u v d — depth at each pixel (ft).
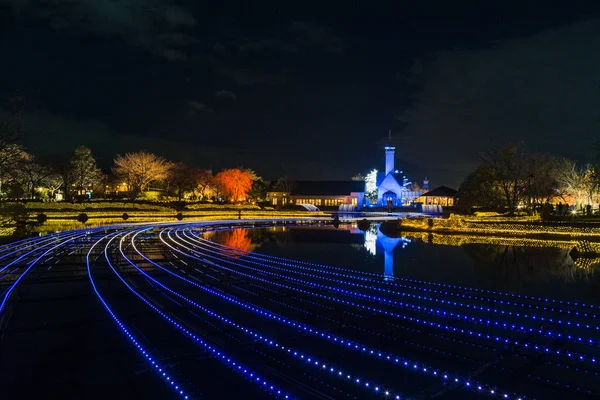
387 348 23.86
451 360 22.15
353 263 56.13
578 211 145.48
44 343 23.99
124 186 247.91
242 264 54.49
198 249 70.38
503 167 157.38
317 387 18.81
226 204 220.84
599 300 35.37
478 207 177.27
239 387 18.61
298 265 54.29
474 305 33.71
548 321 28.99
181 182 222.89
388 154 322.14
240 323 27.91
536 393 18.51
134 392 18.20
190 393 17.98
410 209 272.10
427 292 38.55
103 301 33.37
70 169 195.52
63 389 18.45
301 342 24.53
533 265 54.03
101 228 112.98
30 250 65.57
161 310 30.76
